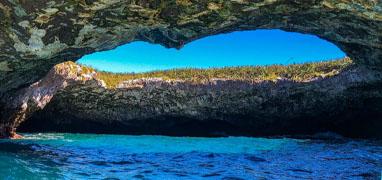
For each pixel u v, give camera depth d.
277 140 19.73
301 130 21.59
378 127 20.17
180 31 10.68
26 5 8.07
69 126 21.78
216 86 20.73
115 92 20.48
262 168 11.15
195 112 21.53
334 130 21.36
